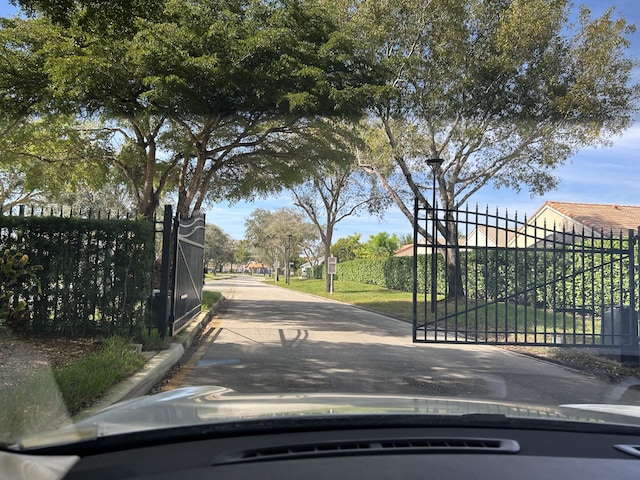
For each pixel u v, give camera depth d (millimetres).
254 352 9492
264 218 58375
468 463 2416
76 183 23016
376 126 19938
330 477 2182
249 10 13578
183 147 18266
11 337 8453
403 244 92312
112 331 9047
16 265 8523
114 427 2615
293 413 2934
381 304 22953
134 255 9211
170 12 12555
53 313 9016
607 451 2715
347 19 17641
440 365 8922
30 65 13812
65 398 5031
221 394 3795
